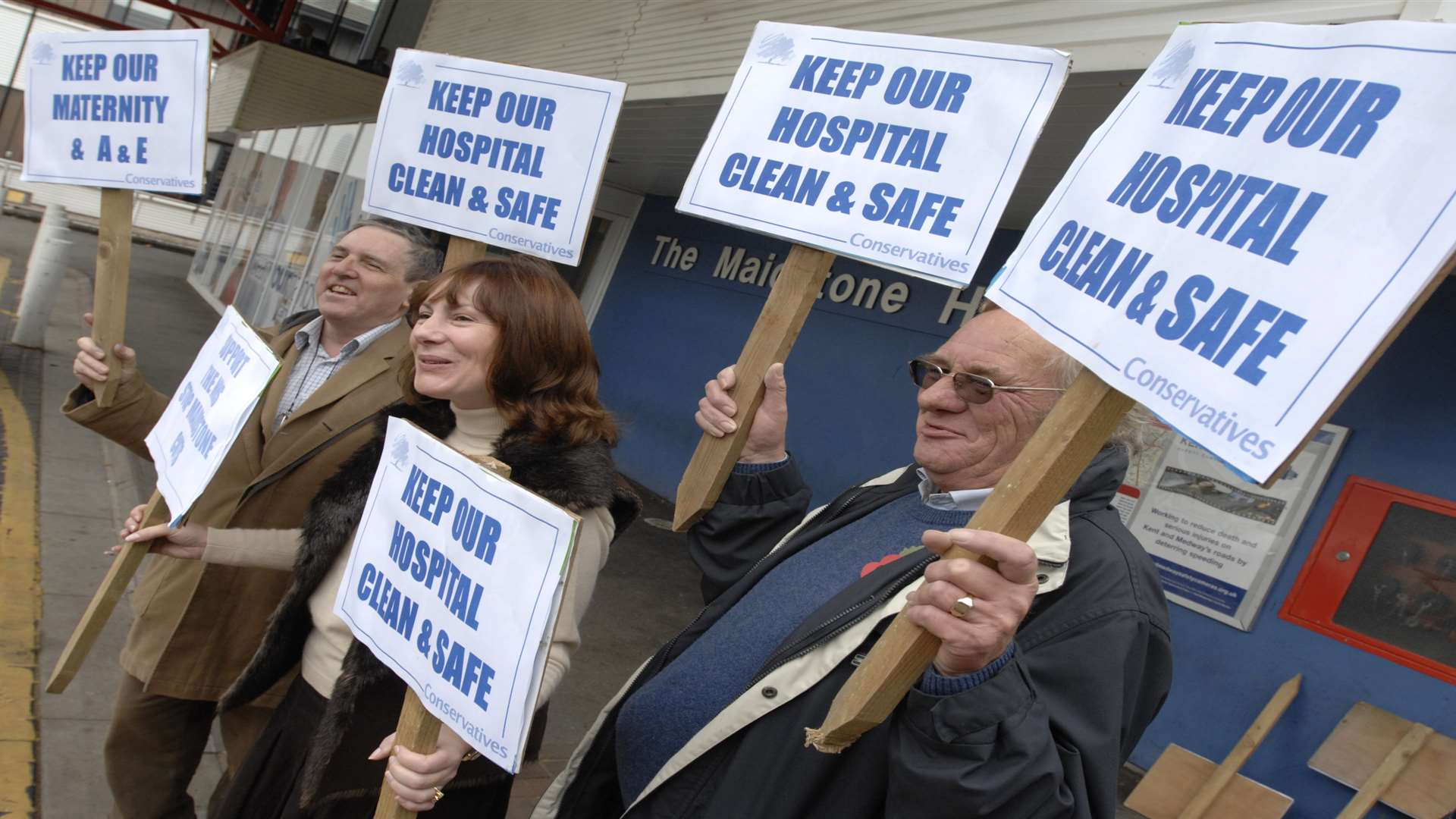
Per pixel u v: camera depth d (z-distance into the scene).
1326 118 1.06
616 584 6.24
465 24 9.98
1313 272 1.01
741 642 1.78
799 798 1.49
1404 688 4.06
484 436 2.00
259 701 2.44
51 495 5.41
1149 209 1.20
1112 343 1.16
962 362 1.69
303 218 12.02
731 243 9.11
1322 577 4.41
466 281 1.92
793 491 2.11
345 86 14.59
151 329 10.91
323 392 2.53
